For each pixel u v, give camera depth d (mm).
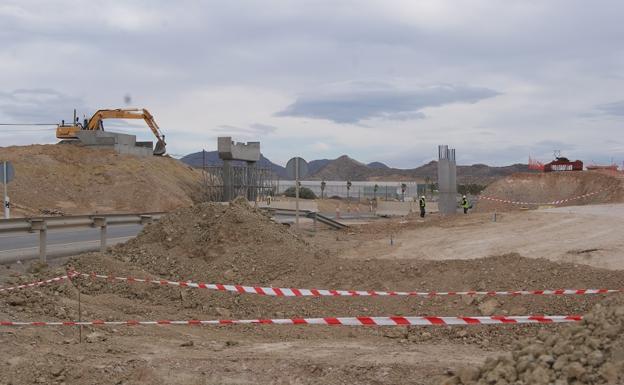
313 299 11375
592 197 34188
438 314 10367
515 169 173875
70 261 13422
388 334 9758
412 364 7430
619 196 32000
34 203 46344
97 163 56125
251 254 13734
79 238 21062
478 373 6035
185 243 14695
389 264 12594
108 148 59812
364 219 39250
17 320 9039
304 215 26359
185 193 58750
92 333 8688
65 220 14633
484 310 10297
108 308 11008
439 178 34688
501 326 9617
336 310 10953
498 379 5633
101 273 12852
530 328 9461
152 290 12305
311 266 13094
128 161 57469
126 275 12836
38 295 10266
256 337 9680
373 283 12047
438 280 11703
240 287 10125
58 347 7930
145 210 50406
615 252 15086
